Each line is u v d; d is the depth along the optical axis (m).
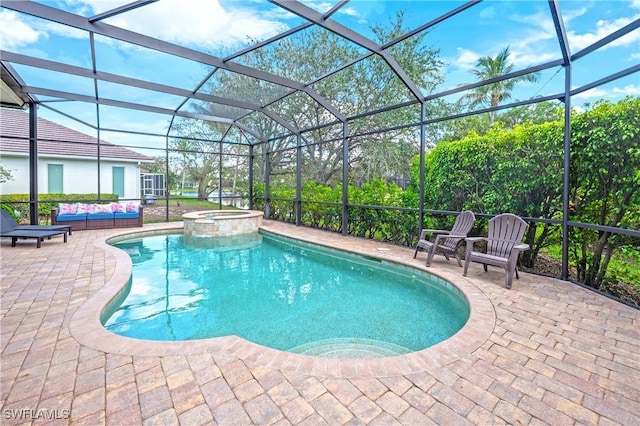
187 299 4.59
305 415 1.88
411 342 3.34
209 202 13.78
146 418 1.84
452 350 2.67
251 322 3.84
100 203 10.30
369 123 10.36
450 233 5.75
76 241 7.45
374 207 7.82
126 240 8.75
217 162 13.87
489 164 5.63
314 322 3.84
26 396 2.02
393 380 2.24
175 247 8.14
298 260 6.97
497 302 3.82
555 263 5.04
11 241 7.40
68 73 6.30
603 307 3.66
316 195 10.36
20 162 11.68
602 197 4.18
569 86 4.38
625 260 3.93
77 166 12.84
